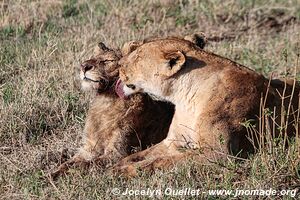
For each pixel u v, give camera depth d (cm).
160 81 1124
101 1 1866
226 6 1886
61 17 1814
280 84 1186
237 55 1617
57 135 1298
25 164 1184
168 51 1120
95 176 1112
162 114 1210
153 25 1792
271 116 1125
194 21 1844
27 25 1762
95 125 1196
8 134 1281
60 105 1356
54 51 1580
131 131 1186
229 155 1084
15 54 1599
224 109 1102
